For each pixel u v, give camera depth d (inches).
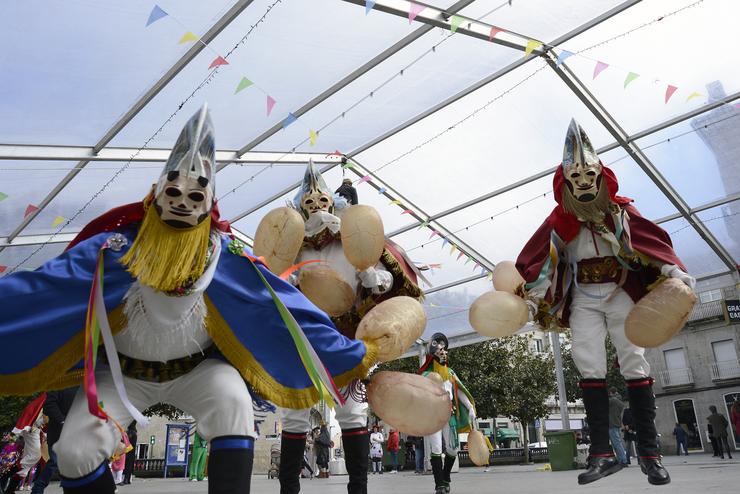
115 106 310.5
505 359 967.0
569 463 458.0
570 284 157.3
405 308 115.0
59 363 88.0
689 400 1172.5
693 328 1177.4
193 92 319.0
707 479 237.6
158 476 946.1
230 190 470.3
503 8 310.8
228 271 97.8
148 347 90.0
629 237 147.4
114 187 392.2
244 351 96.6
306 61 321.4
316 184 160.9
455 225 506.9
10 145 322.0
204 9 260.4
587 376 151.3
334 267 154.4
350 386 117.1
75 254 88.6
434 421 106.3
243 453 86.1
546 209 469.7
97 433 80.7
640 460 148.3
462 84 372.5
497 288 177.3
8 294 83.8
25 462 295.0
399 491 283.4
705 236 454.9
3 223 404.8
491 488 264.8
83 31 250.8
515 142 417.7
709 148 391.2
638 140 398.0
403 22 305.6
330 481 469.7
